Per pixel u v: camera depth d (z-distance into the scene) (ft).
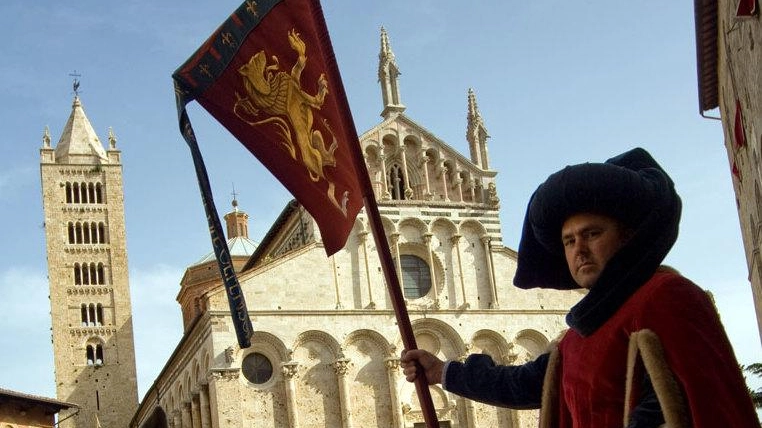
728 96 143.95
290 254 216.95
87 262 426.51
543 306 233.35
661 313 14.34
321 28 27.25
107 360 413.80
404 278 227.20
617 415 15.07
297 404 207.10
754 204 138.21
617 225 15.65
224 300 208.03
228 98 30.17
